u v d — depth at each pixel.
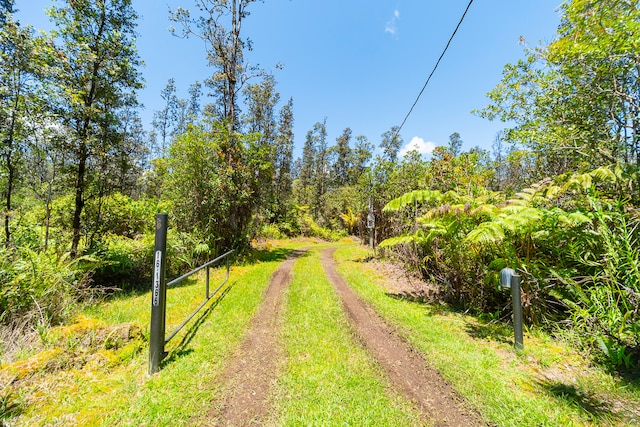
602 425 1.92
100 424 1.98
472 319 4.06
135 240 7.72
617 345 2.67
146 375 2.63
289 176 26.89
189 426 1.98
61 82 5.29
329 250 13.73
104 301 4.95
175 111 24.86
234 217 9.61
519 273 3.69
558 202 4.02
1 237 4.75
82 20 5.64
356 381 2.52
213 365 2.82
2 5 5.91
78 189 5.75
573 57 3.82
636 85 3.64
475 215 4.22
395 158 9.66
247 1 11.59
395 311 4.39
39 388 2.29
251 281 6.55
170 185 8.47
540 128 5.23
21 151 5.01
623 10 3.07
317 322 4.00
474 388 2.39
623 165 3.31
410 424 1.99
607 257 3.04
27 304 3.55
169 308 4.56
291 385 2.47
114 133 6.21
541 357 2.84
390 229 9.14
